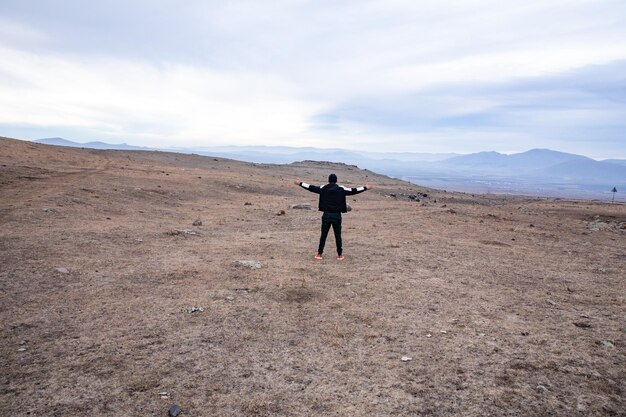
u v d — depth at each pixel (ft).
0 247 30.83
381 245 40.14
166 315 20.58
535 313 22.24
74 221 44.16
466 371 15.51
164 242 38.19
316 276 28.60
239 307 22.03
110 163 132.67
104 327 18.92
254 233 46.19
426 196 146.72
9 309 20.43
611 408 13.10
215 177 122.01
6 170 78.28
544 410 12.96
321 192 33.73
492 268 32.45
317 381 14.69
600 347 17.78
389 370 15.55
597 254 40.81
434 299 24.16
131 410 12.69
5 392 13.48
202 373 15.07
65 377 14.52
